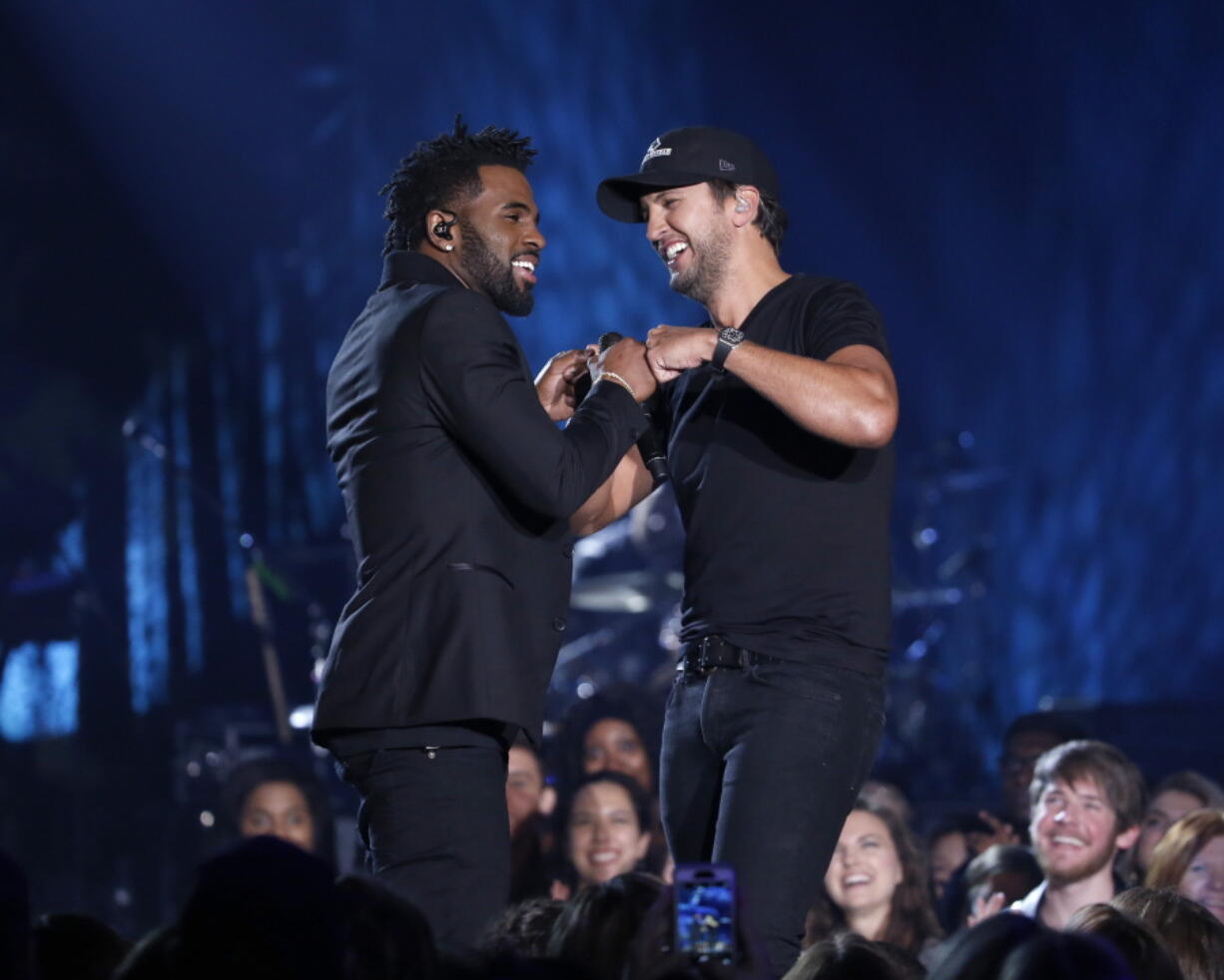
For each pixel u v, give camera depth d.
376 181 38.22
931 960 14.95
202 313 38.22
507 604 9.57
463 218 10.27
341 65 37.62
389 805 9.36
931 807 24.23
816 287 10.45
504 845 9.47
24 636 34.19
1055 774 14.91
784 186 39.38
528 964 6.58
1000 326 38.66
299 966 6.24
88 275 37.06
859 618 9.96
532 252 10.43
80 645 35.44
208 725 29.58
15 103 35.62
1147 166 37.16
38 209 36.34
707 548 10.25
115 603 36.38
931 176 38.97
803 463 10.08
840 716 9.76
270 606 35.72
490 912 9.27
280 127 37.62
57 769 34.03
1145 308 37.22
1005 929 6.69
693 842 10.16
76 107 36.12
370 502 9.67
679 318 38.34
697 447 10.46
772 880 9.48
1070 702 26.94
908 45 38.75
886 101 39.03
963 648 34.72
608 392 9.92
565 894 17.17
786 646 9.83
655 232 10.83
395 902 7.21
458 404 9.41
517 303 10.45
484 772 9.45
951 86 38.66
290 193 38.03
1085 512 37.53
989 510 37.75
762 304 10.55
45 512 35.09
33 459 35.75
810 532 10.00
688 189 10.68
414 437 9.61
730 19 39.16
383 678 9.37
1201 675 35.59
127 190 37.03
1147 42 36.94
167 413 37.94
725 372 10.30
